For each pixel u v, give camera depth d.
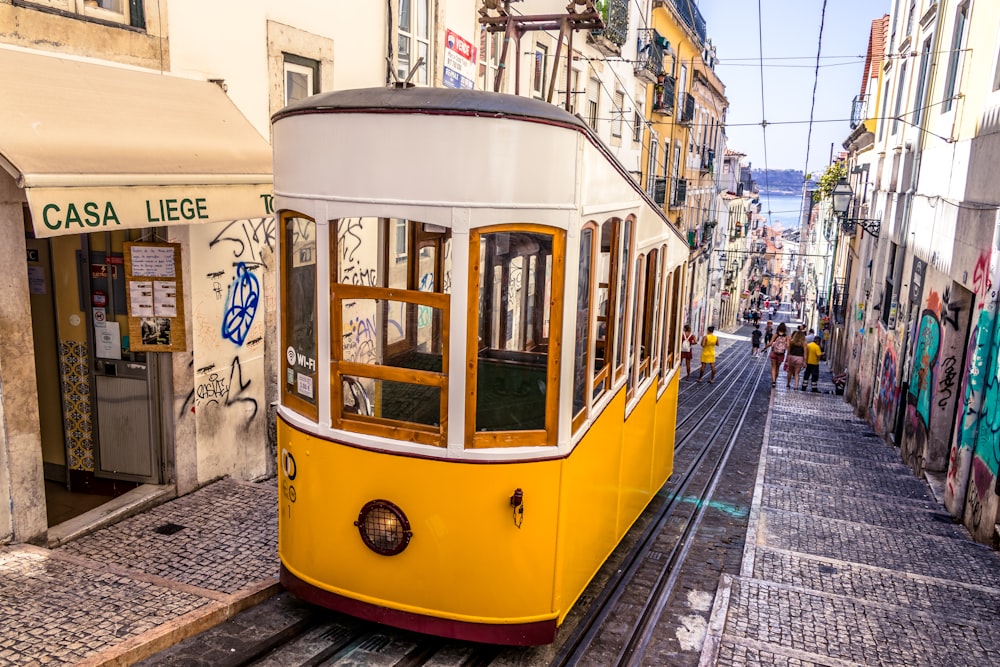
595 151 4.68
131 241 6.29
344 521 4.60
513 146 4.22
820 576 6.77
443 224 4.25
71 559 5.34
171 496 6.63
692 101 32.41
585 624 5.38
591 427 5.09
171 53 6.37
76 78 5.43
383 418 4.59
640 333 6.58
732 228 54.97
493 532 4.42
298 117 4.48
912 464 11.62
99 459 6.75
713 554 7.28
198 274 6.70
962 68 11.53
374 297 4.43
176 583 5.13
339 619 5.03
